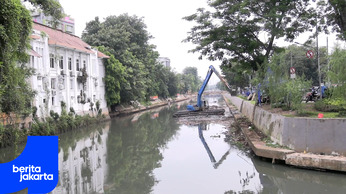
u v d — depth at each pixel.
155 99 69.38
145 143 21.11
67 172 13.77
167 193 10.44
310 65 41.31
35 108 21.72
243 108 33.28
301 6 19.55
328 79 14.71
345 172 10.23
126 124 33.34
